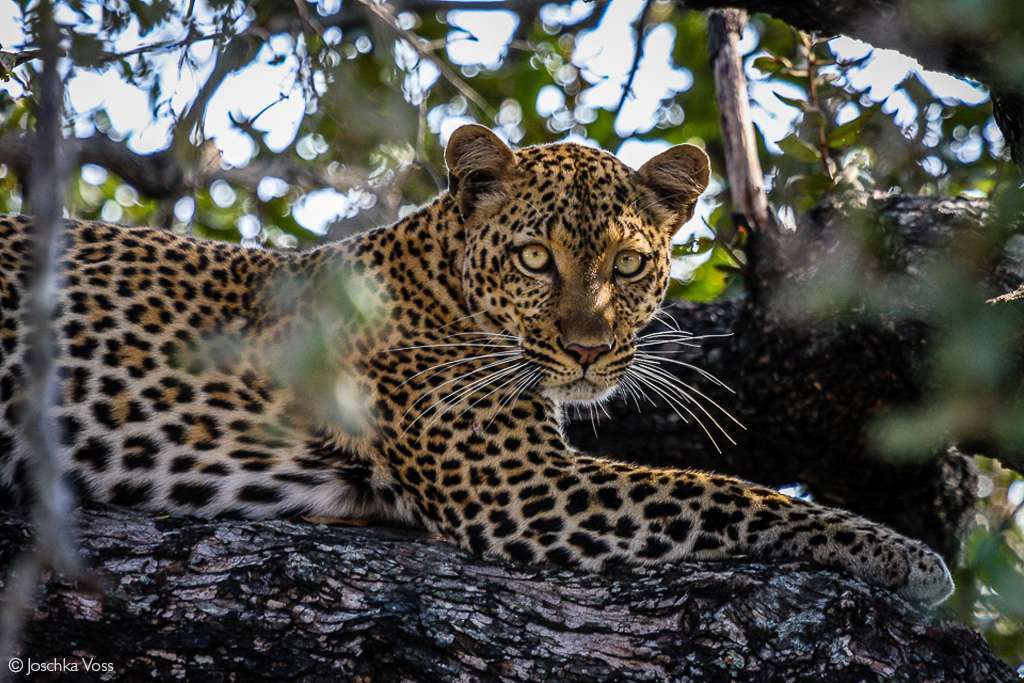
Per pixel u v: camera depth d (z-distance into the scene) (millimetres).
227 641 8070
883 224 10930
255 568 8266
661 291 10602
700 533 9211
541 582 8578
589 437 12516
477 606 8352
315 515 9969
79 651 7980
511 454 9836
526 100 13852
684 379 12031
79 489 9609
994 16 7945
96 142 12430
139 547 8320
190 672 8031
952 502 12359
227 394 10000
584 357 9906
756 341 11539
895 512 12422
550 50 12883
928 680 8039
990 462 13102
